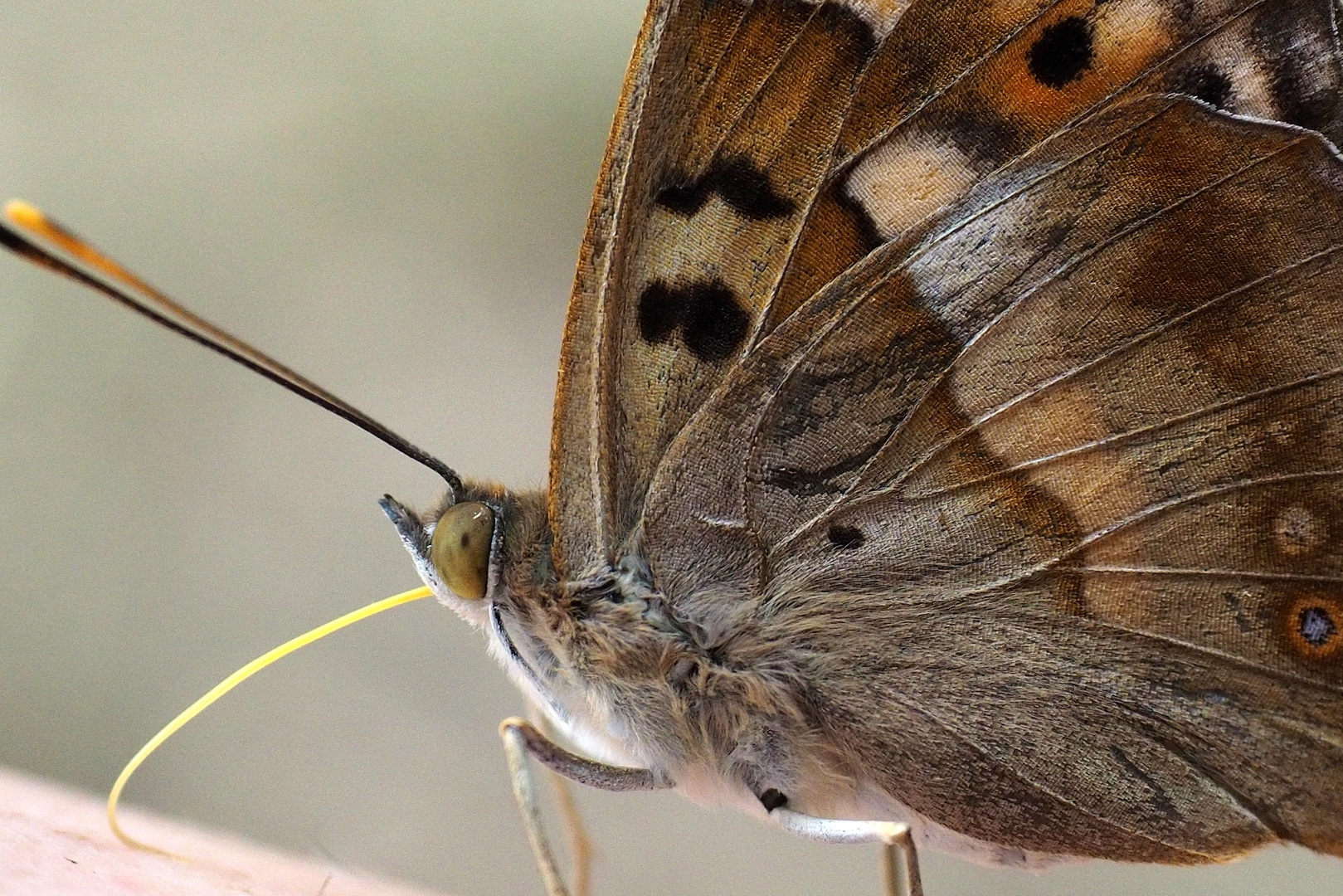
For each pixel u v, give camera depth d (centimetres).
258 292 23
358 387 22
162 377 22
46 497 21
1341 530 17
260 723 21
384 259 24
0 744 20
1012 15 17
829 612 18
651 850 20
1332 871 21
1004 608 18
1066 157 17
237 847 18
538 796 18
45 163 23
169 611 21
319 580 21
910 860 17
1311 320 17
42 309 22
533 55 25
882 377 17
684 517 18
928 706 18
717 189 17
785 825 18
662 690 18
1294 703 17
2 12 25
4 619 21
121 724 20
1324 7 17
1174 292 17
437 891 20
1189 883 20
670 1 17
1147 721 18
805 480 17
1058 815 18
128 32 25
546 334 23
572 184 24
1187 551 17
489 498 18
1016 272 17
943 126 17
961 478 17
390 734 21
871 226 17
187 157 23
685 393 17
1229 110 17
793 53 17
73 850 17
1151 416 17
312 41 25
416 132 24
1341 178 17
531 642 18
